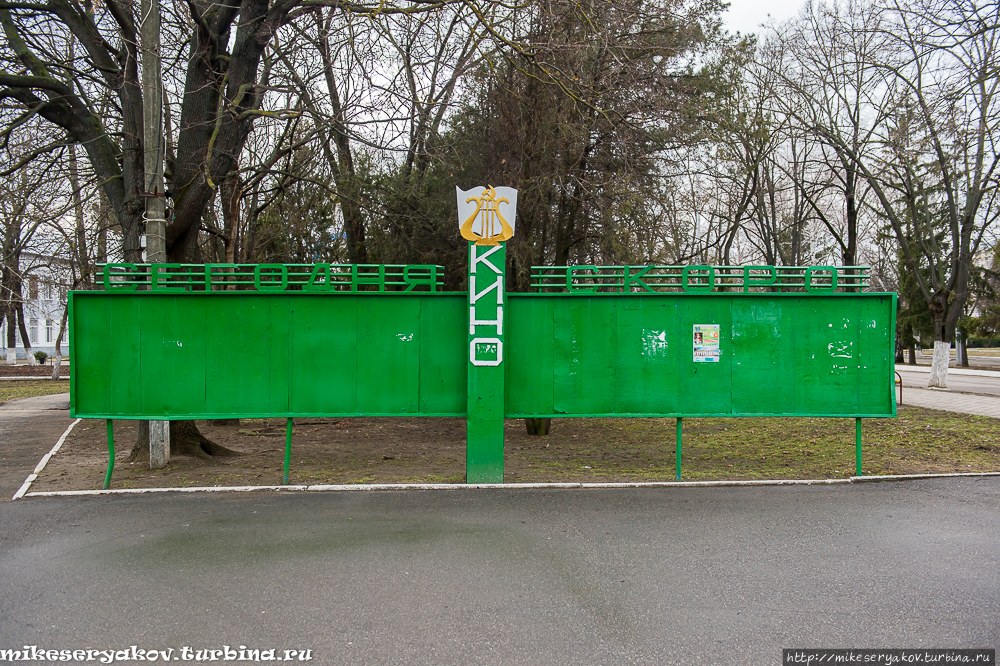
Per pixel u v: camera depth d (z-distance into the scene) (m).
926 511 5.67
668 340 6.94
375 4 9.22
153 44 7.79
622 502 5.95
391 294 6.76
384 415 6.75
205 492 6.38
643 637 3.32
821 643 3.27
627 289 6.93
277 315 6.71
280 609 3.64
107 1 8.16
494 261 6.56
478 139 12.12
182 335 6.67
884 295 6.95
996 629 3.42
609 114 10.77
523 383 6.88
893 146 16.80
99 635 3.36
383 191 12.94
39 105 8.26
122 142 9.23
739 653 3.17
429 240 12.83
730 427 12.80
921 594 3.86
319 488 6.45
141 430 8.28
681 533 5.02
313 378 6.73
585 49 10.05
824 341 6.99
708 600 3.78
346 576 4.12
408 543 4.75
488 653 3.15
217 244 16.53
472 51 10.36
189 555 4.51
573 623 3.48
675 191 12.97
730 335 6.97
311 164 14.66
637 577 4.12
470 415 6.64
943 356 20.31
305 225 15.34
